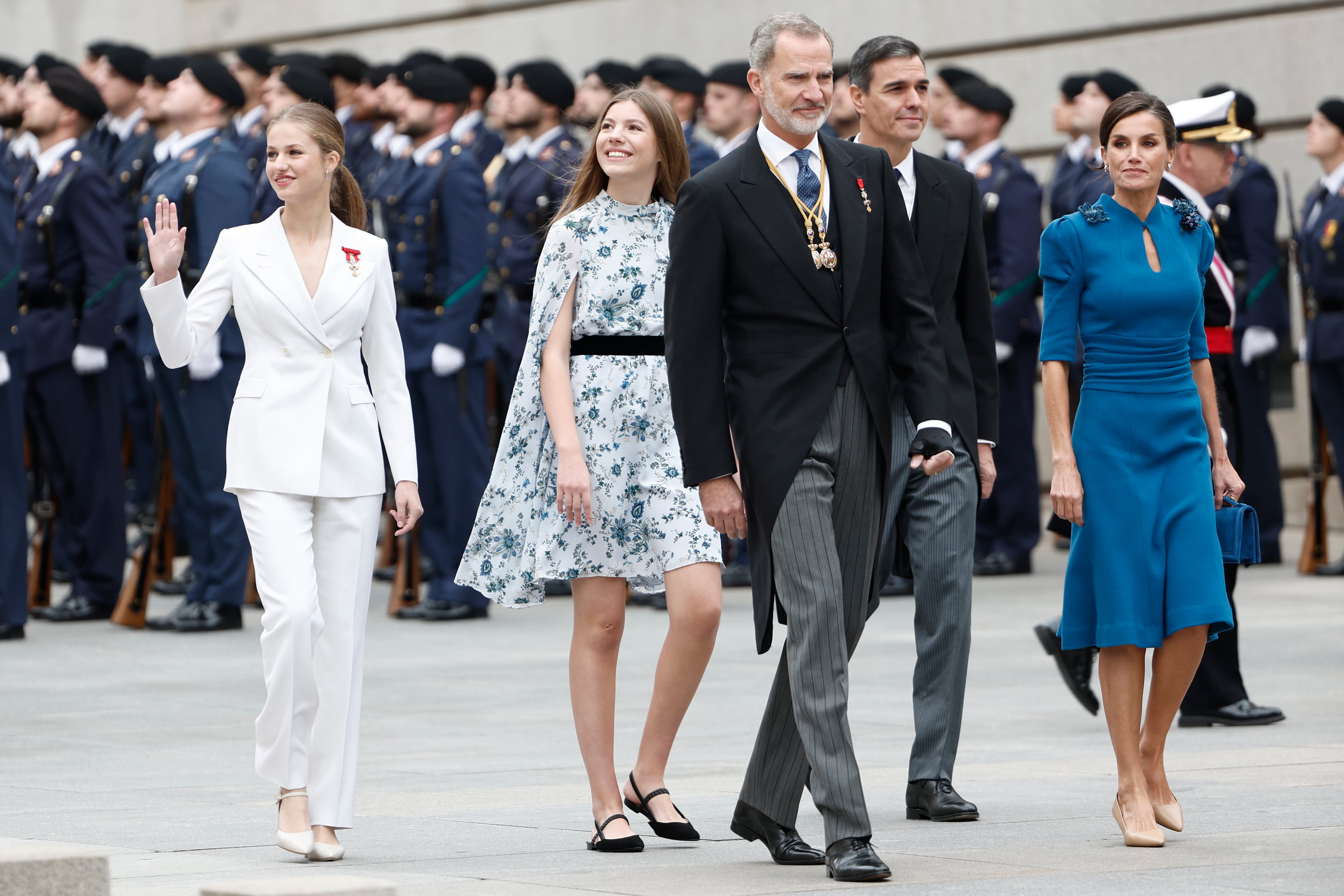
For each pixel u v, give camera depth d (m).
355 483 16.94
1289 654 29.31
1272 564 41.72
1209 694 23.41
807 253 15.58
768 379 15.56
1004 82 49.69
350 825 16.34
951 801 17.72
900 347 15.94
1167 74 47.44
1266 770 20.14
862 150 16.16
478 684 27.89
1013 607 35.53
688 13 53.75
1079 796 18.92
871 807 18.61
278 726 16.20
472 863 15.82
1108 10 48.09
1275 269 39.69
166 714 25.14
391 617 36.47
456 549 35.84
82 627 34.56
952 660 18.25
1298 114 45.94
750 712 24.95
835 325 15.62
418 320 35.69
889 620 34.97
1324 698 25.27
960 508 18.53
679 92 40.53
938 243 18.95
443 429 35.72
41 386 34.62
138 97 38.62
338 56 44.34
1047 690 26.59
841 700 15.13
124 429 43.66
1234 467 23.45
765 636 15.72
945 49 50.53
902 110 18.91
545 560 17.03
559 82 38.81
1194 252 17.41
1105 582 16.73
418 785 19.91
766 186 15.68
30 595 35.88
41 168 34.53
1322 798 18.42
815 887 14.60
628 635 33.16
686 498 17.11
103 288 34.03
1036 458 41.03
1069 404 17.48
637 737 23.02
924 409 15.62
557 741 22.97
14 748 22.59
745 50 52.81
